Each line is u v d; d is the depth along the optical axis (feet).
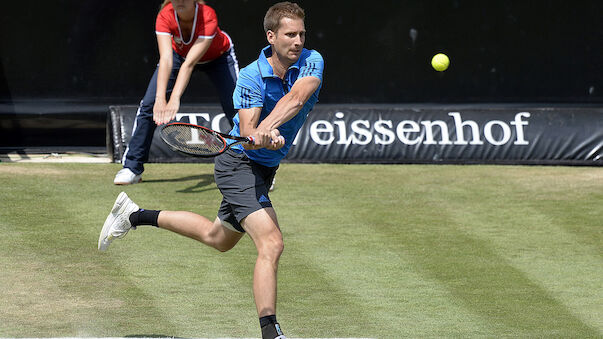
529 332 33.17
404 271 41.06
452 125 71.10
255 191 31.35
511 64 81.82
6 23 75.72
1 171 63.82
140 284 38.29
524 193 59.31
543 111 71.82
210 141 31.76
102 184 59.62
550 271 41.34
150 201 54.54
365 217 51.67
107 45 77.30
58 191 56.80
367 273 40.68
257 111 31.14
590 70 81.82
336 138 70.03
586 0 80.94
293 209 53.36
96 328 32.65
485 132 70.90
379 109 71.51
